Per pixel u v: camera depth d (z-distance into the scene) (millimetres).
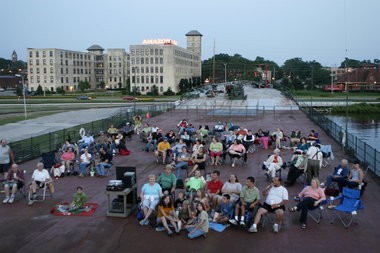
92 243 10852
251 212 11766
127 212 12820
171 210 11594
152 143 24891
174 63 147625
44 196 14562
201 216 11070
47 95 147250
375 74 142125
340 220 12320
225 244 10695
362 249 10273
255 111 55219
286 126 39250
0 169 17469
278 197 11664
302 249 10312
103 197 15031
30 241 11016
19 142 27375
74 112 79312
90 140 24203
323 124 36656
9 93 176625
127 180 13047
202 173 18234
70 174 18500
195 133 28906
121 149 23656
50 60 173875
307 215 12742
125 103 102125
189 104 71438
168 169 13672
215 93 96938
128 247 10578
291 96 83875
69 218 12734
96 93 165875
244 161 20422
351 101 95812
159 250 10375
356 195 12000
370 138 54500
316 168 15672
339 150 24938
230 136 24047
